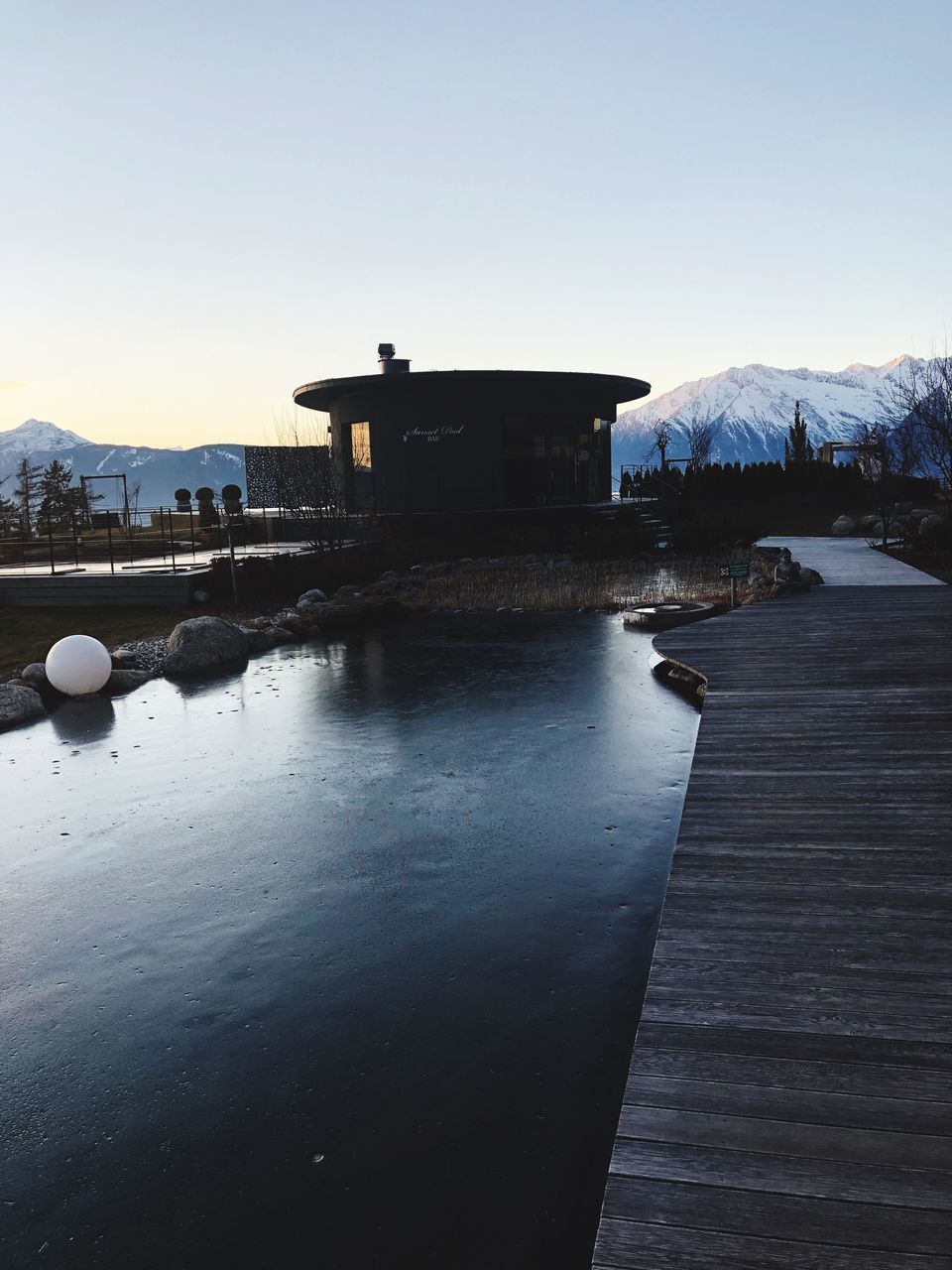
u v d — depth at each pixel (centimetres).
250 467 3016
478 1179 321
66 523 3338
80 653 1165
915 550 2256
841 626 1238
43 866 632
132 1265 293
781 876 468
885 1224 242
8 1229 310
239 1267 290
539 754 834
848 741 707
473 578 2105
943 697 835
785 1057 318
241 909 552
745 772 643
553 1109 356
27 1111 373
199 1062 401
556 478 3012
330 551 2239
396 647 1408
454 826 667
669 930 416
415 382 2795
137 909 560
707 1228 244
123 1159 342
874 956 383
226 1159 339
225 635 1367
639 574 2067
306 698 1095
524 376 2825
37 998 462
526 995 441
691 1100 297
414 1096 368
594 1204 307
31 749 934
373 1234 299
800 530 3064
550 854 611
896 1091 296
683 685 1087
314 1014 434
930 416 2664
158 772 837
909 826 529
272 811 720
